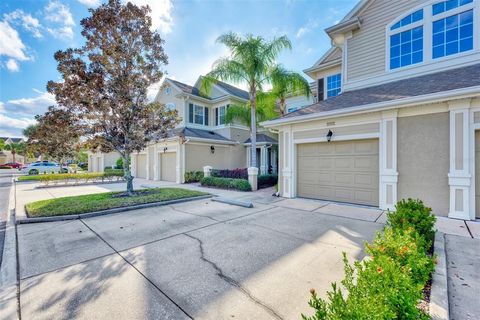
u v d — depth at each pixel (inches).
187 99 673.6
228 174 535.5
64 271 125.6
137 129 347.9
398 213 148.3
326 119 303.4
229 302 97.4
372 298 59.5
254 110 452.4
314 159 327.3
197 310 92.6
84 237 178.9
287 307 93.9
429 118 232.8
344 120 289.1
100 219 230.7
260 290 106.0
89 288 109.0
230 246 157.9
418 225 139.3
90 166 1195.9
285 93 494.0
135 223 215.6
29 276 120.7
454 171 217.3
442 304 83.4
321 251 148.5
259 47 426.6
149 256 143.3
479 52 264.5
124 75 323.0
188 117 679.1
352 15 354.3
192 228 199.3
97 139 329.1
